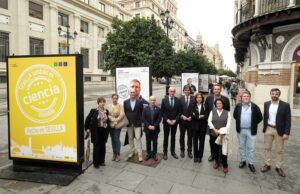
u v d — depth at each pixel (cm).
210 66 3994
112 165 524
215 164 512
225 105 533
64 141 466
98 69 3719
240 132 513
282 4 1115
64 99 460
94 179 452
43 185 424
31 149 481
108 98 2094
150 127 537
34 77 467
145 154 606
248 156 507
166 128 569
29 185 423
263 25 1079
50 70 460
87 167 506
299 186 432
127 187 421
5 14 2330
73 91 455
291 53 1076
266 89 1169
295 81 1088
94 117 503
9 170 481
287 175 477
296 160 558
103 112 515
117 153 550
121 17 4444
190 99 577
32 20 2602
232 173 487
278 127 475
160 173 483
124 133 815
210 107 536
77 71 452
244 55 2008
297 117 1088
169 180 451
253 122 495
